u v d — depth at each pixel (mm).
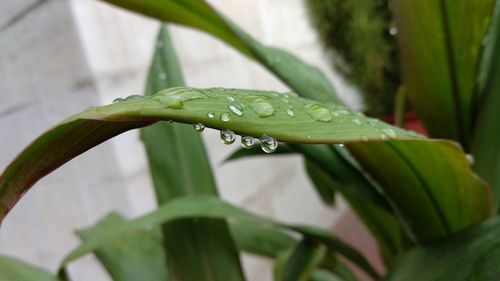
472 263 152
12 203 92
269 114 94
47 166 91
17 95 456
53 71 409
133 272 264
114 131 87
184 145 265
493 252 150
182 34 492
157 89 261
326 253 281
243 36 224
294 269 251
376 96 667
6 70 458
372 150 166
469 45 194
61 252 489
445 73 208
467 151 230
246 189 610
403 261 184
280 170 715
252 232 346
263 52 227
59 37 391
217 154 545
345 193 273
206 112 86
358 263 258
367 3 625
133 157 431
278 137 89
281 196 712
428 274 164
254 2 665
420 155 156
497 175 210
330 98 246
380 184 194
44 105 429
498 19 225
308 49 854
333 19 652
